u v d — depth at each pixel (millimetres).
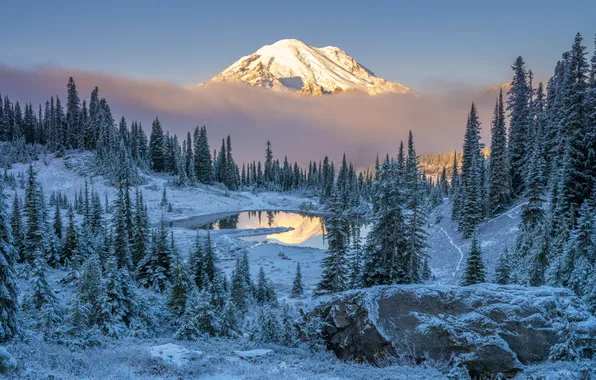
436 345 12992
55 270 44531
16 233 46656
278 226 114125
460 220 61844
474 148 69250
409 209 29703
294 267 63125
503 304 13219
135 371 11820
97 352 14203
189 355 13594
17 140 139875
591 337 11648
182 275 27594
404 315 14453
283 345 17922
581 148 38906
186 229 97875
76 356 13094
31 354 12359
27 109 155250
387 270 29547
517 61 65875
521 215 42562
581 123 42312
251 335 19484
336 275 33812
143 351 14133
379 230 29812
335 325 16312
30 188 46875
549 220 35719
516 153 64062
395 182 29156
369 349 14414
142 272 41031
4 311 15258
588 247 23938
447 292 14742
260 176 198375
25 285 33219
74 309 17266
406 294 15234
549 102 64562
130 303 22391
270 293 39938
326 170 194000
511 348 12039
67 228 47344
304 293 45688
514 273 31062
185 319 20297
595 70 42625
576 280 22078
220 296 30266
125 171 126000
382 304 15242
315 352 16344
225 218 124625
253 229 105000
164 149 155875
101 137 138000
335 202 34531
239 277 35688
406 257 29703
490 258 43969
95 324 19156
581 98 42938
